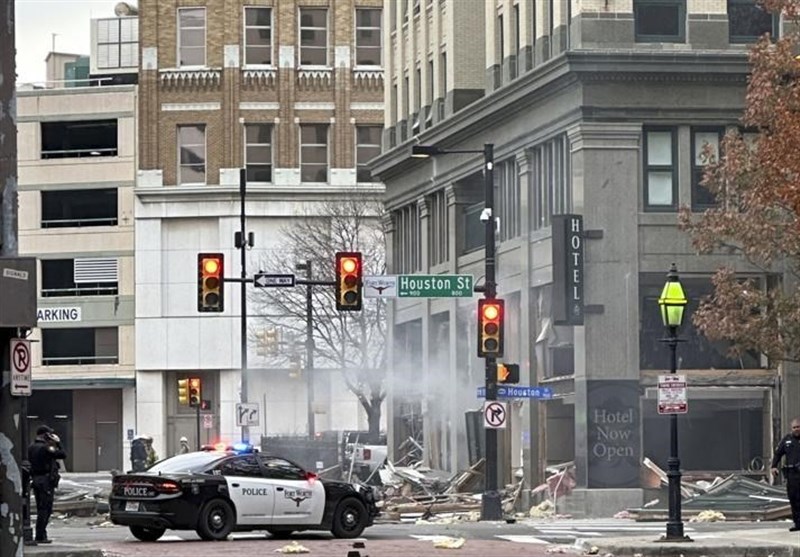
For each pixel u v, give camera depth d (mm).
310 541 74062
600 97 109750
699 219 108062
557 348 117188
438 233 145500
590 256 109562
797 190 82500
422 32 151000
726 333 97750
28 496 68938
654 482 109375
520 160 122250
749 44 111750
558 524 93188
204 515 72250
